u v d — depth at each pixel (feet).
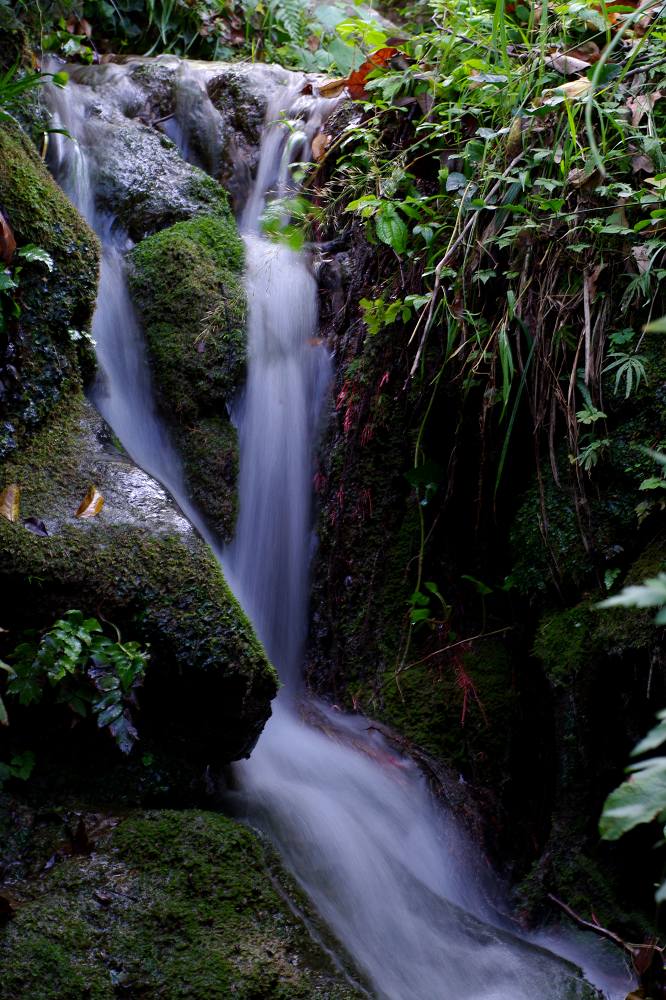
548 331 9.41
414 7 17.89
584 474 9.06
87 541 8.00
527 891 9.02
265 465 11.30
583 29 10.25
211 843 7.63
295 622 11.43
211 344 10.93
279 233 12.39
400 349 10.82
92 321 10.54
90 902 7.06
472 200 9.36
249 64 14.48
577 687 8.75
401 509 11.14
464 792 9.78
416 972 7.80
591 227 8.82
